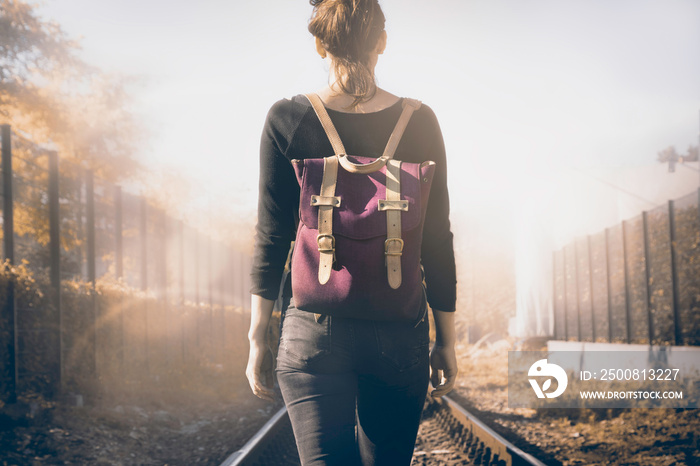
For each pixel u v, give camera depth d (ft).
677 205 33.14
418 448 20.36
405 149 5.86
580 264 49.73
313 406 5.53
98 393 27.91
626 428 22.52
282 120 5.83
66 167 30.63
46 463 17.93
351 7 5.91
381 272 5.34
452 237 6.13
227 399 34.19
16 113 71.41
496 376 45.62
